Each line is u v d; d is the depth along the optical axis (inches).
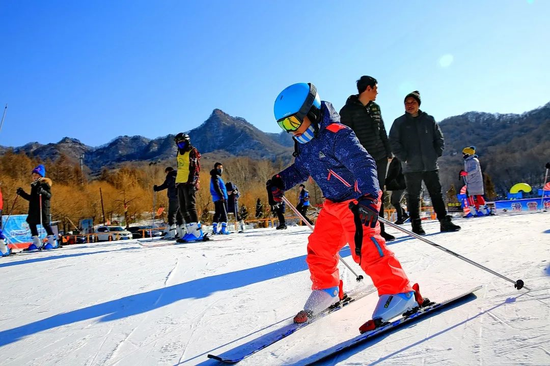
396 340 70.0
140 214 1859.0
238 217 512.4
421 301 82.1
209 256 207.2
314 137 90.7
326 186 93.0
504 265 116.8
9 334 97.9
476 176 409.4
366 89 188.2
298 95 88.1
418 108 232.1
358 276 120.2
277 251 208.2
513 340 62.8
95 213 1795.0
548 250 133.1
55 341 90.7
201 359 74.1
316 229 95.3
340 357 66.5
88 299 128.0
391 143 239.5
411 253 155.3
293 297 111.3
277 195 104.8
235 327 90.3
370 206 76.2
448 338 67.5
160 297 123.7
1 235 308.3
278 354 71.5
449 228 230.1
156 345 83.6
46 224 367.6
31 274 184.7
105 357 79.4
